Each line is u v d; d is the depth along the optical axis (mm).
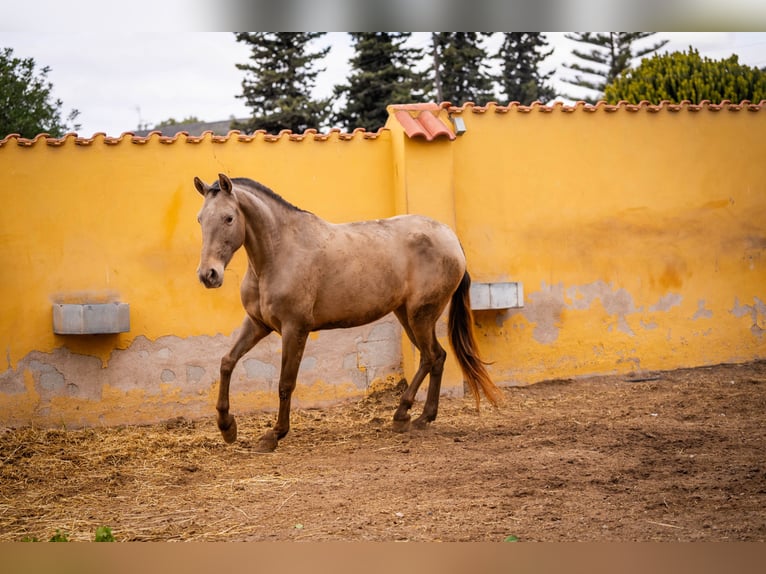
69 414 8102
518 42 30453
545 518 4957
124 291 8305
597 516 4977
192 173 8523
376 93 25906
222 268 6367
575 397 8953
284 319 6883
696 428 7324
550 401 8805
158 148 8422
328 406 8836
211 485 6043
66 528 5121
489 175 9430
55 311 8008
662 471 5945
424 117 9094
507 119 9484
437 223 7699
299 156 8898
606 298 9852
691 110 10172
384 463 6453
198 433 7895
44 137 8086
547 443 6930
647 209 10008
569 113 9711
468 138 9352
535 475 5906
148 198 8391
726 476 5754
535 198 9594
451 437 7301
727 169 10328
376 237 7336
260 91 26547
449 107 9258
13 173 8000
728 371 9938
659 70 18281
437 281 7477
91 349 8164
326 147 8984
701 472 5887
